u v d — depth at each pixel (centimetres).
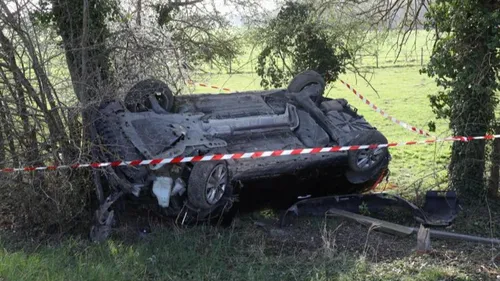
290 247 741
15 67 709
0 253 635
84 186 794
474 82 895
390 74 2502
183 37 1121
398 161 1252
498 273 668
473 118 915
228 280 638
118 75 812
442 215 859
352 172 915
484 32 881
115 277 607
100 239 741
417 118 1767
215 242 731
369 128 926
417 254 712
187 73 1002
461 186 927
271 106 900
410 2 1114
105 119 783
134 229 778
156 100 834
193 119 817
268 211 891
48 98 734
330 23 1223
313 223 824
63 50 753
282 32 1233
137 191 752
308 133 876
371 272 657
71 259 666
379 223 796
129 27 873
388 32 1192
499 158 925
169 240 730
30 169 730
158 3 1080
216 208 786
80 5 804
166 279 630
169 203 769
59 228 781
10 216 809
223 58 1180
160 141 755
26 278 568
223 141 789
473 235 798
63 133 747
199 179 740
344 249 734
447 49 909
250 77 1748
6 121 732
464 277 648
